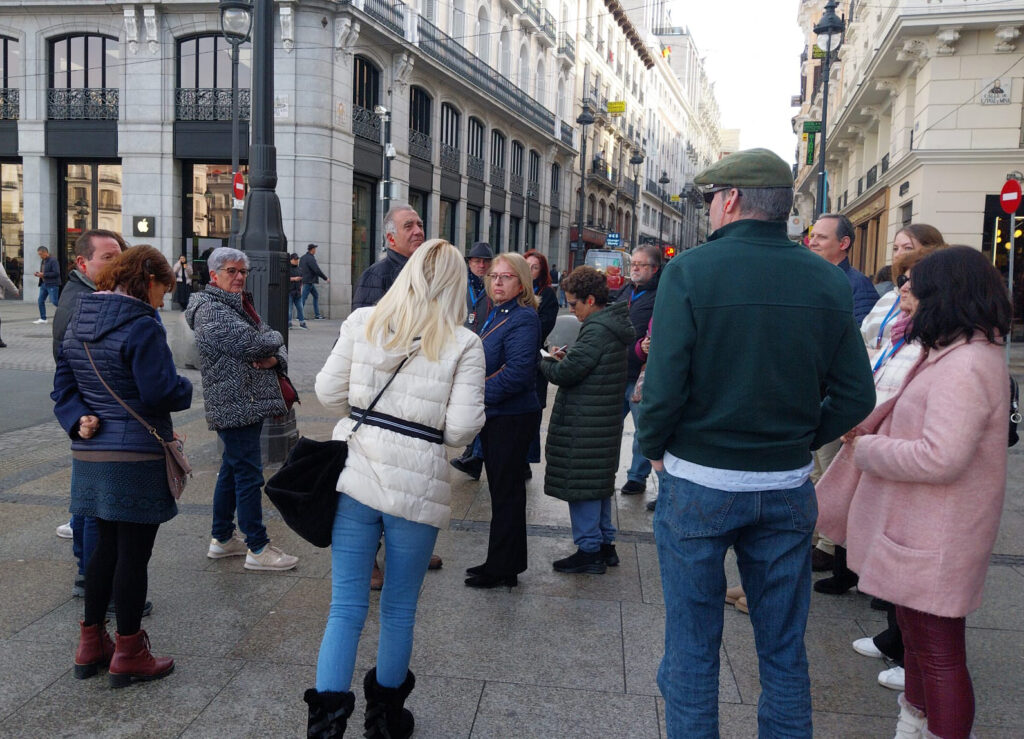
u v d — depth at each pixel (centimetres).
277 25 2028
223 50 2162
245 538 410
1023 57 1614
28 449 668
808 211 4878
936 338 237
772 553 218
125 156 2203
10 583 386
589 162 4562
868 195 2344
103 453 290
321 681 241
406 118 2520
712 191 226
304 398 925
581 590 398
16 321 1750
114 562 300
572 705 290
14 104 2297
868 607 389
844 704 297
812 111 3959
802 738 217
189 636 336
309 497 247
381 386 253
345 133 2180
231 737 264
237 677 304
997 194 1655
